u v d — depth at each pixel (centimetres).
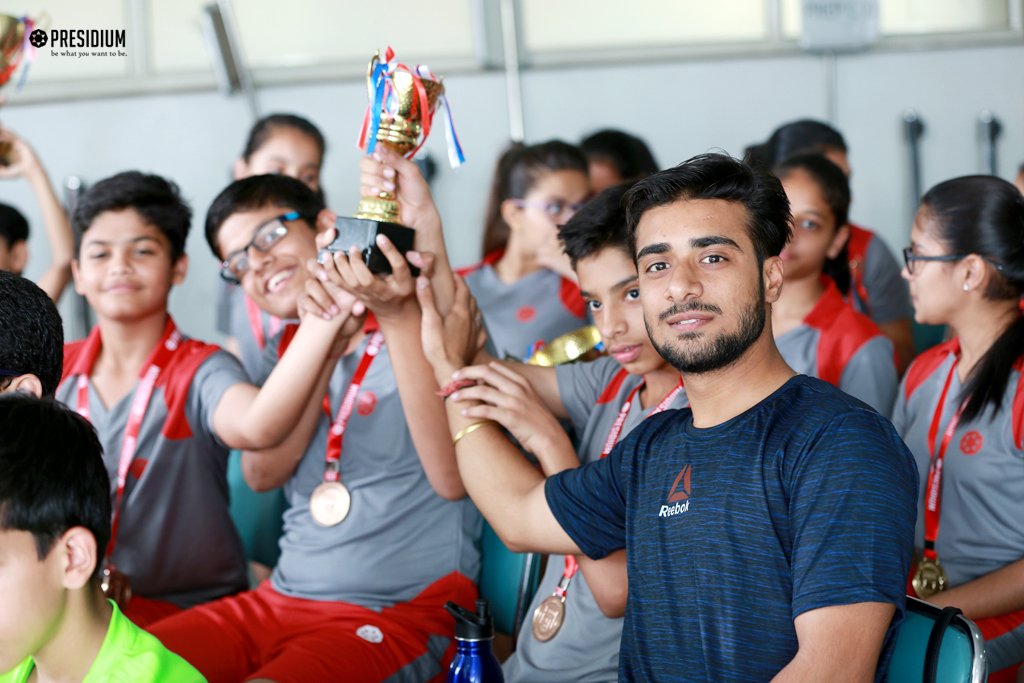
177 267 269
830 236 290
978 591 212
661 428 165
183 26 455
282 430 228
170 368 261
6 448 125
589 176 343
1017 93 468
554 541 176
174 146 454
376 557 230
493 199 354
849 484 138
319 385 232
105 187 261
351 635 218
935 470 233
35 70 451
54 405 134
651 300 154
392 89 203
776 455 145
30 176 354
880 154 469
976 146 469
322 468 241
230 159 455
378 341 241
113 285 258
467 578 235
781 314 294
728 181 153
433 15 461
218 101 453
